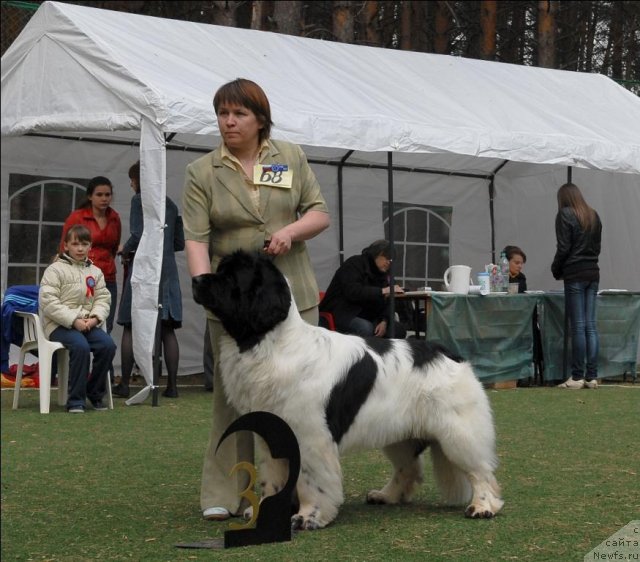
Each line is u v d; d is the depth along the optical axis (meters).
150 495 5.12
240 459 4.67
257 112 4.49
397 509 4.82
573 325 10.59
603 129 11.59
